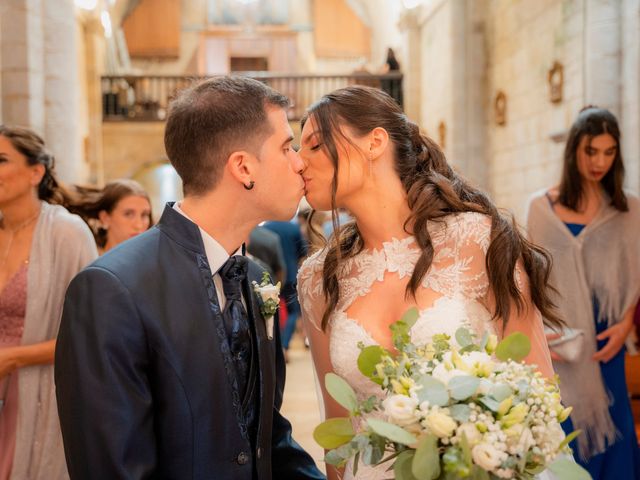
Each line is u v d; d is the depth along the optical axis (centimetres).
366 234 210
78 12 1474
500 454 133
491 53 1190
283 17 2188
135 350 156
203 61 2172
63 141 1025
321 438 155
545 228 353
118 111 1680
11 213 284
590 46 715
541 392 144
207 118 170
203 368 162
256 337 180
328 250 219
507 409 139
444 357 150
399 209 205
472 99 1223
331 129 195
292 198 178
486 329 197
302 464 200
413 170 209
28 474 268
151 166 1683
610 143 339
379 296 204
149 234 172
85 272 160
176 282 165
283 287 793
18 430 268
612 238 346
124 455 149
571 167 347
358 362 160
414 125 213
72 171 1033
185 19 2162
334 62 2197
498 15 1148
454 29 1233
